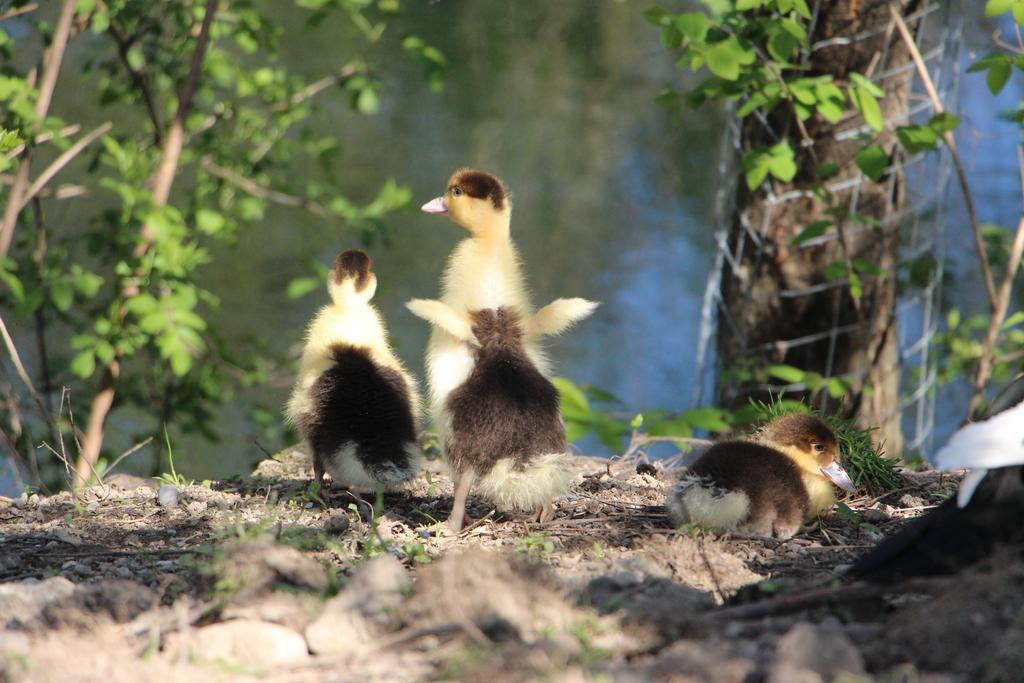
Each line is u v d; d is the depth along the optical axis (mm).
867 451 9867
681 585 6820
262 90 15984
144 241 13188
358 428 8953
